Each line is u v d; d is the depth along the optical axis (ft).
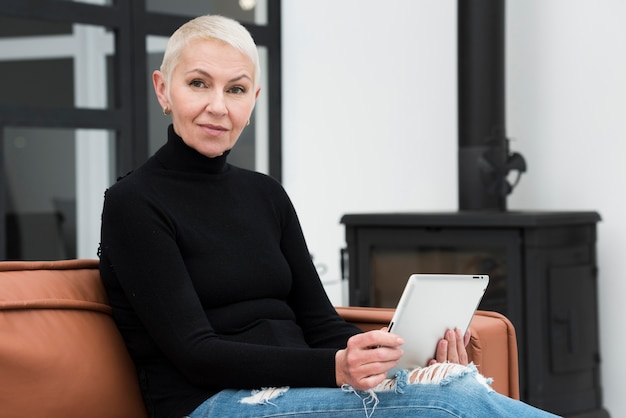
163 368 6.31
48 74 17.04
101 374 6.27
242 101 6.64
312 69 16.35
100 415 6.25
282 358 5.85
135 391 6.48
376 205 15.61
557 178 13.62
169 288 6.04
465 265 12.37
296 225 7.23
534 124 13.83
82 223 17.34
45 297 6.30
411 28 15.16
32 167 17.22
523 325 11.96
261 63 16.93
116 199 6.23
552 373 12.05
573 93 13.46
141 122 15.55
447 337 6.16
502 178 12.95
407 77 15.23
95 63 16.79
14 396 5.90
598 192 13.21
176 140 6.58
